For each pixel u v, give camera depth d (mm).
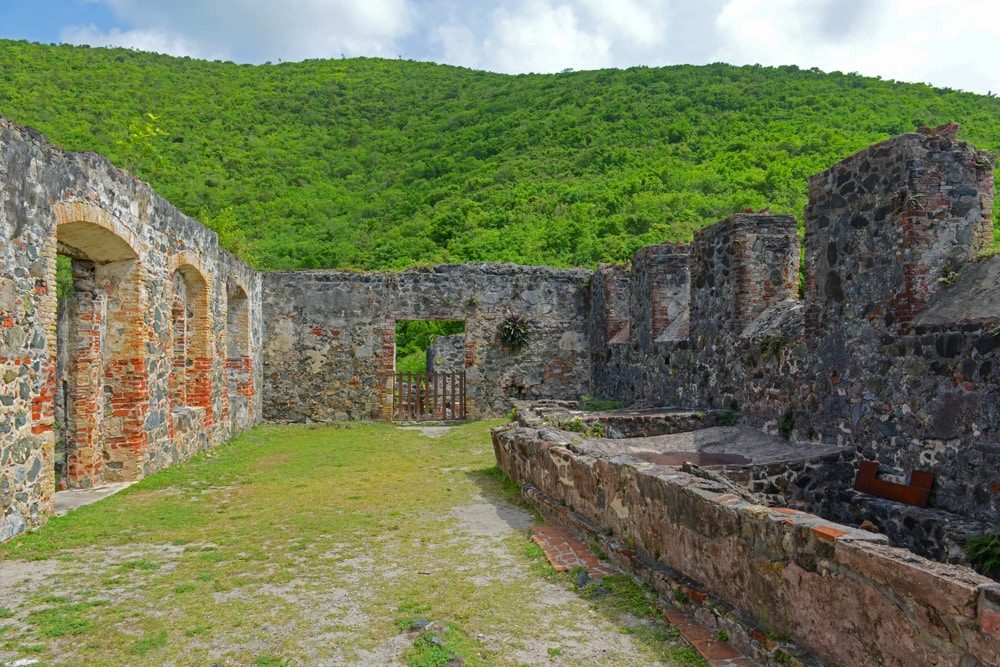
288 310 14672
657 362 10570
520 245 22578
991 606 2037
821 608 2715
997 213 11602
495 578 4281
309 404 14648
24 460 5402
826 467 6000
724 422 8117
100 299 7648
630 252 20000
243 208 31453
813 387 6664
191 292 10414
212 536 5320
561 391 15188
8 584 4215
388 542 5109
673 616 3543
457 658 3107
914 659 2307
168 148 37281
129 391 7742
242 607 3795
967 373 4922
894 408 5621
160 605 3836
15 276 5250
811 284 6703
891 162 5688
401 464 8812
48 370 5746
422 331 24859
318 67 63562
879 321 5793
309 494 6898
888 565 2400
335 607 3793
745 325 8039
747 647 3053
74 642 3350
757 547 3102
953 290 5305
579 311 15352
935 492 5188
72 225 6391
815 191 6648
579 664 3070
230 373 13305
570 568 4391
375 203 33062
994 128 25844
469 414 14945
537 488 6391
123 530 5488
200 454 9891
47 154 5707
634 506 4344
